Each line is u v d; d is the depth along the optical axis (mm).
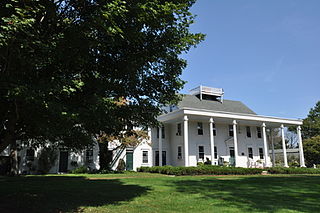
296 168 26875
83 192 10352
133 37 6742
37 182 14016
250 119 28562
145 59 7590
